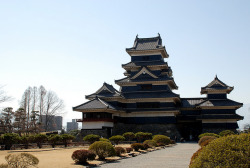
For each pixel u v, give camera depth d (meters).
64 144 52.06
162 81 72.00
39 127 92.88
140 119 71.50
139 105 72.44
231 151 12.26
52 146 50.91
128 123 72.00
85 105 64.69
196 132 75.25
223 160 12.23
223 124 69.44
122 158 32.09
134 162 28.45
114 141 54.44
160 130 69.50
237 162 11.90
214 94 72.38
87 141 54.69
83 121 64.62
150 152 40.16
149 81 72.56
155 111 69.62
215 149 12.77
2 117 83.25
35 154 35.84
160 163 27.50
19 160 20.39
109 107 61.94
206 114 70.50
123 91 75.44
